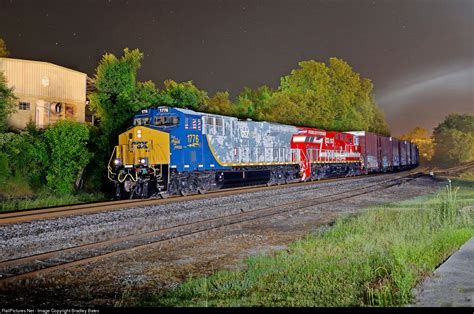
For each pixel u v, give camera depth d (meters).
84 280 9.03
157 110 22.06
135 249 11.44
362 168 43.94
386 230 14.08
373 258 10.14
